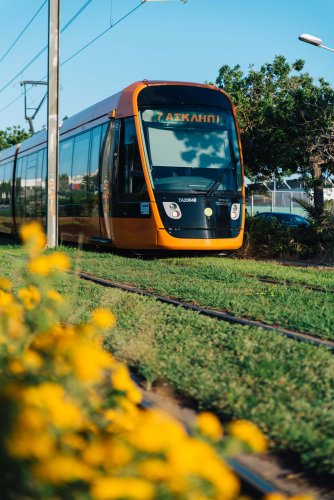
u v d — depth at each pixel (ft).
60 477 6.68
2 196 93.56
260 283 36.17
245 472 11.35
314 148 73.92
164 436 7.23
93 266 45.11
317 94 73.82
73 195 64.03
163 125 50.65
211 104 52.31
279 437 13.12
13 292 29.30
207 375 17.16
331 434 13.07
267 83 100.68
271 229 61.16
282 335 21.71
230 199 51.47
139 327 23.63
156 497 6.86
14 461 6.99
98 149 56.90
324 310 27.12
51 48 65.00
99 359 8.75
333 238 58.08
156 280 37.55
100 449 7.43
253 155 87.15
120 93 54.24
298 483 11.85
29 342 10.46
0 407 7.56
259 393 15.60
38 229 11.71
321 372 17.01
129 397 9.93
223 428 14.43
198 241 50.01
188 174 50.47
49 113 64.80
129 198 51.24
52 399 7.65
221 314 25.72
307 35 63.77
